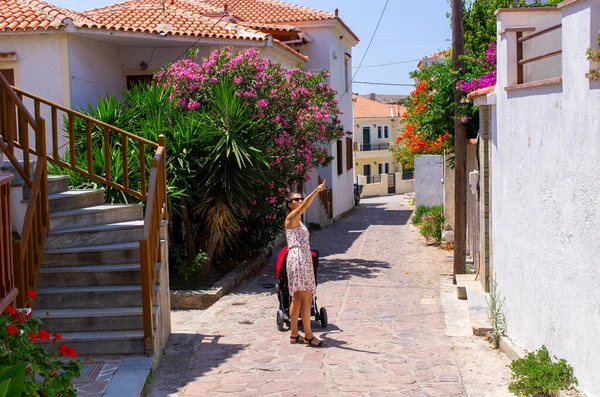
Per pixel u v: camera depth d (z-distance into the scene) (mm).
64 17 14391
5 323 4504
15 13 14938
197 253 13078
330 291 12031
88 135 9062
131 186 11297
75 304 7719
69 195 8977
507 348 7719
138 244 8500
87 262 8172
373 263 15484
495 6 17234
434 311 10344
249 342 8586
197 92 13773
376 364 7539
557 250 6277
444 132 15797
